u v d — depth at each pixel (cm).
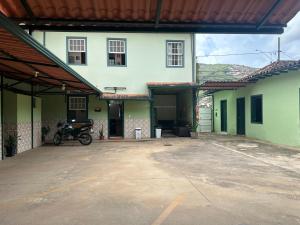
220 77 3628
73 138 1488
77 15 395
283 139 1399
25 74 1038
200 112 2405
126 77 1809
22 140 1228
